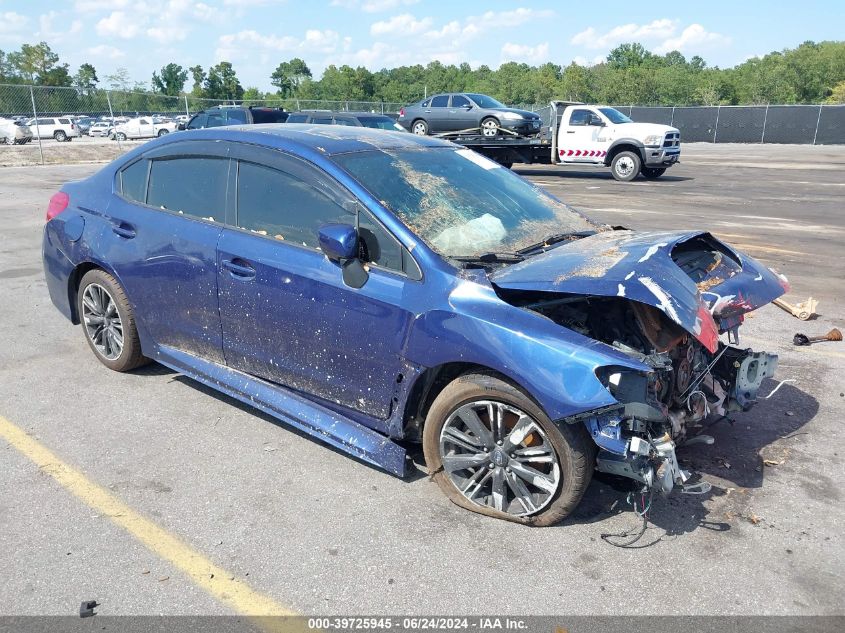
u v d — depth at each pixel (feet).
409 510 10.93
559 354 9.43
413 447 12.87
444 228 11.48
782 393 15.60
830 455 12.77
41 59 231.09
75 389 15.33
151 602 8.87
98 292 15.90
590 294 9.63
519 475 10.36
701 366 11.81
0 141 102.22
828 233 35.06
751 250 30.76
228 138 13.52
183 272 13.62
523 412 10.02
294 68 338.95
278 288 12.10
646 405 9.24
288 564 9.63
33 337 18.71
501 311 10.02
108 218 15.21
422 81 366.84
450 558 9.78
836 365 17.31
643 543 10.13
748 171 72.84
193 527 10.43
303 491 11.44
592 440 9.90
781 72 274.36
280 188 12.48
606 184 60.18
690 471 12.16
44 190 52.24
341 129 14.33
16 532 10.23
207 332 13.70
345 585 9.22
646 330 10.34
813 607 8.87
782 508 11.06
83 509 10.84
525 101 298.97
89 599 8.89
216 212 13.35
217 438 13.21
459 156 14.33
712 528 10.52
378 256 11.20
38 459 12.32
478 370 10.54
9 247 30.53
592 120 64.59
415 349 10.64
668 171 73.51
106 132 119.03
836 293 24.08
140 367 16.42
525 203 13.56
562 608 8.82
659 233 12.34
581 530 10.43
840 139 132.87
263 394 13.01
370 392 11.48
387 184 11.89
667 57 419.13
